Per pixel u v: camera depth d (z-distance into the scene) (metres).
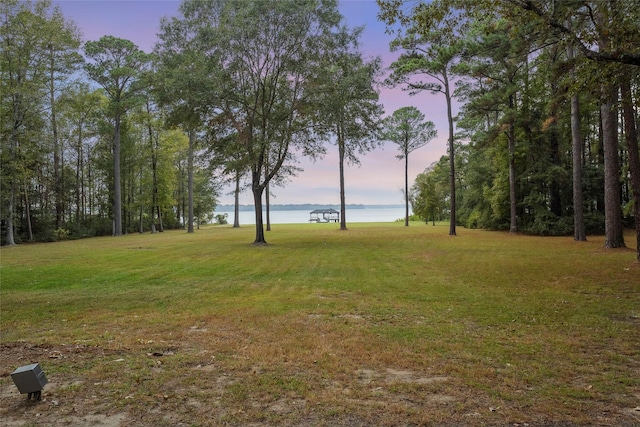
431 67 23.38
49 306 7.46
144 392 3.63
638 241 11.53
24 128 25.53
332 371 4.10
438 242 20.80
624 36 6.90
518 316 6.24
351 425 3.00
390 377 3.94
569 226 24.95
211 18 18.77
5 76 25.00
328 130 19.39
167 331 5.75
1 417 3.20
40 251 19.52
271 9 17.72
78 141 37.50
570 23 9.35
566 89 9.44
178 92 17.56
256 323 6.08
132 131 39.97
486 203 32.84
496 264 12.19
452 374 3.98
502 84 25.34
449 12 7.95
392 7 8.00
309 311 6.80
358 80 17.88
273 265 12.84
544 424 2.97
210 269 12.16
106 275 11.17
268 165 20.53
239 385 3.76
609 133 15.11
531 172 26.91
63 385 3.81
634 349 4.66
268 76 19.42
